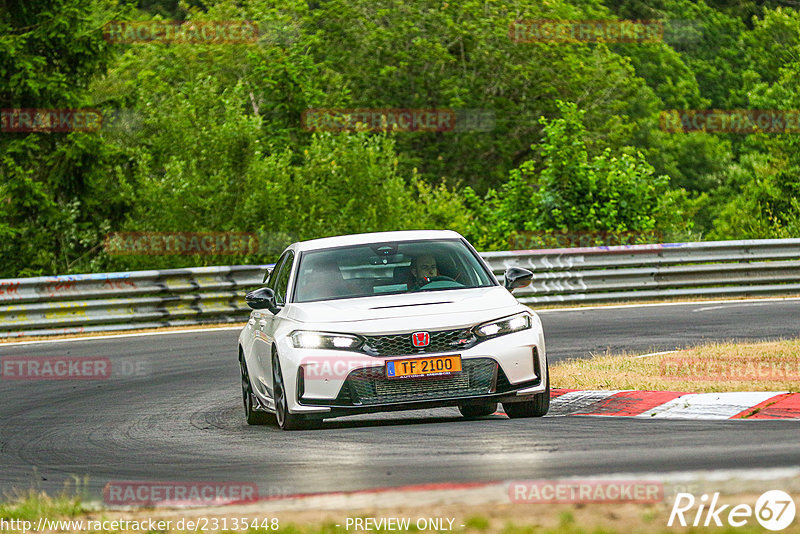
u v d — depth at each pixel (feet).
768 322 205.16
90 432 120.57
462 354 103.14
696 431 91.86
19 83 367.25
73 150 364.99
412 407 102.53
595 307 254.27
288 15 650.84
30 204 358.64
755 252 282.56
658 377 128.36
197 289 251.80
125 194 358.64
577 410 113.19
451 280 114.83
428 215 416.46
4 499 83.35
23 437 120.37
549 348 180.04
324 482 78.48
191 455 98.63
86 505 74.54
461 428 101.91
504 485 67.92
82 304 237.66
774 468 70.18
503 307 107.65
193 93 362.94
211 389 152.56
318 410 103.30
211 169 347.15
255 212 339.57
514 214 373.20
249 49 570.87
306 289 114.52
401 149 649.20
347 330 104.22
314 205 361.30
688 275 276.62
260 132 354.74
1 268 362.53
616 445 86.38
